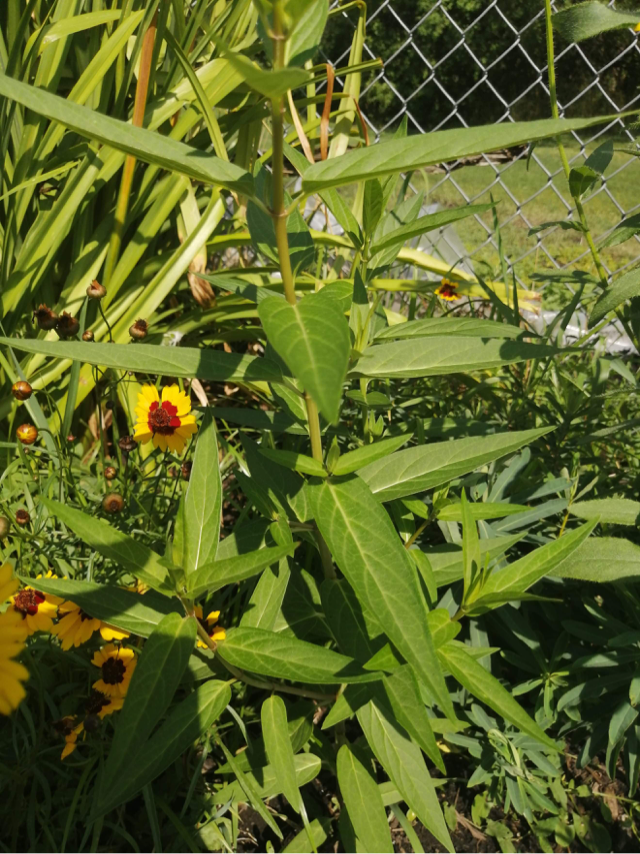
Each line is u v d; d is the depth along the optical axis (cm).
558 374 75
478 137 25
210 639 37
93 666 52
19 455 61
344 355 24
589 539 49
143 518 62
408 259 99
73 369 65
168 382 84
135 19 69
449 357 36
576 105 335
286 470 44
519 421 73
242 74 21
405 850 53
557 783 56
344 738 50
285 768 39
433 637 39
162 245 99
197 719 37
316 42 28
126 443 60
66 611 48
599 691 54
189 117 79
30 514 64
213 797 51
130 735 32
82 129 25
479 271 131
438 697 31
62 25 68
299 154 43
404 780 41
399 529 49
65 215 73
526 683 56
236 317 87
